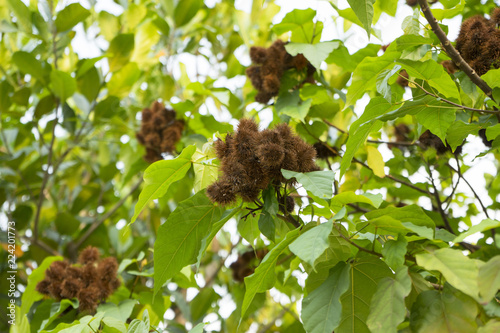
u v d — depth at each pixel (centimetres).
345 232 96
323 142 126
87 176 180
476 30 102
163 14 169
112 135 165
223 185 97
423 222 93
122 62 149
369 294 93
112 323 105
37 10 150
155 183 100
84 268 121
